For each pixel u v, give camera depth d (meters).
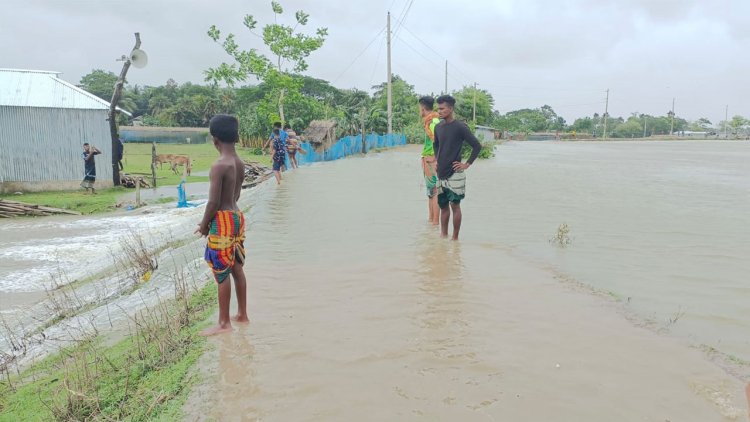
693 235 7.89
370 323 4.29
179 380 3.43
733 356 3.68
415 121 56.03
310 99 45.44
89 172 18.17
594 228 8.38
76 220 13.37
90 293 7.10
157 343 4.11
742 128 157.75
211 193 4.09
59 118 18.53
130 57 19.06
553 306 4.66
